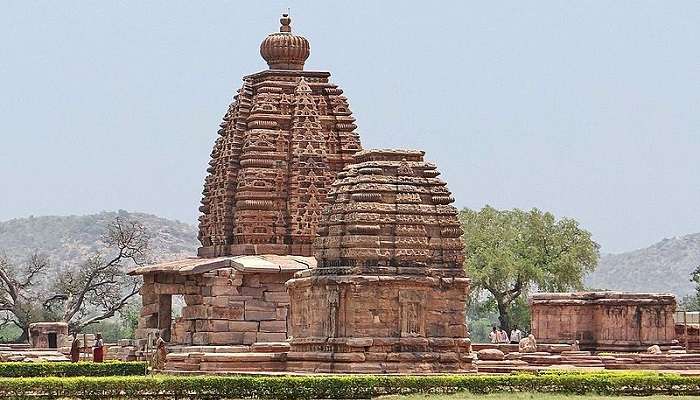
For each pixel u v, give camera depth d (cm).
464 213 11969
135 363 6025
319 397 4859
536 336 7838
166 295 7288
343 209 5441
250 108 7381
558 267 11562
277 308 6894
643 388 4953
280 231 7150
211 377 4919
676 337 8094
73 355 6919
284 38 7419
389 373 5262
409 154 5569
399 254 5384
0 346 9256
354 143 7350
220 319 6825
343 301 5350
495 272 11494
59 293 12712
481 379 4925
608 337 7625
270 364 5656
